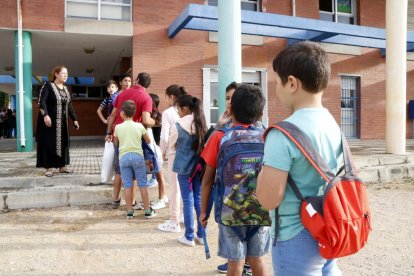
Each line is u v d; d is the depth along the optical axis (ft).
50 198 18.52
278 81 5.47
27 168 23.29
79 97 64.75
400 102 30.14
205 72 35.29
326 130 5.24
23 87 31.96
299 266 5.12
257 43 37.37
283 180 4.99
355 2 42.52
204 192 9.14
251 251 8.30
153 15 34.04
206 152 8.95
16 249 12.96
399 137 30.22
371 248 13.20
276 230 5.32
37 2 31.68
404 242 13.83
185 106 12.81
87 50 39.45
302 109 5.30
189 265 11.73
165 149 15.53
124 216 17.19
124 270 11.32
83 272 11.14
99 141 54.03
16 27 31.27
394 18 29.96
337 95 41.32
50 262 11.87
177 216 15.12
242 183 7.80
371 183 25.77
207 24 32.22
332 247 4.70
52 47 38.04
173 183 14.98
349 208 4.81
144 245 13.51
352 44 38.22
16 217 16.89
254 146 7.95
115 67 50.83
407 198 21.03
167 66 34.37
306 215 4.91
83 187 19.63
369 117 42.83
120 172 17.22
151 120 16.76
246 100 8.13
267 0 38.17
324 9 41.16
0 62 47.37
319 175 5.09
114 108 18.02
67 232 14.94
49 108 19.62
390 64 30.27
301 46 5.28
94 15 33.45
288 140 5.01
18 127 32.30
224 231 8.14
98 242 13.79
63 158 20.24
